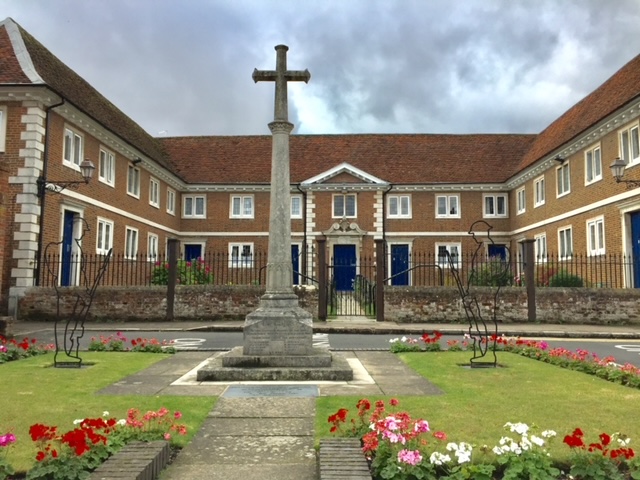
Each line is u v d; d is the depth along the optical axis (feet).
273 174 30.12
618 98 70.49
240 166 116.88
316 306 60.23
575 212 80.79
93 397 21.67
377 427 14.49
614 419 18.40
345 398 21.68
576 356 30.45
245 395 22.47
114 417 18.17
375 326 54.39
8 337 43.57
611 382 25.38
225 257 111.04
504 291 59.98
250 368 26.53
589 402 20.98
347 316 65.05
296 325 28.02
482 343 38.45
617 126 68.13
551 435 14.19
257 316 28.12
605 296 59.36
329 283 74.43
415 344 37.37
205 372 25.79
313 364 27.12
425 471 13.32
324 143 121.90
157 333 50.55
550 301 59.82
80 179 70.44
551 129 103.91
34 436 13.33
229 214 113.50
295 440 16.69
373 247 108.88
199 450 15.81
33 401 20.88
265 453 15.57
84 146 72.08
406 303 59.98
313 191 110.01
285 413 19.63
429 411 19.40
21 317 58.65
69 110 65.98
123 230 85.05
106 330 51.55
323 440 15.16
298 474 14.05
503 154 116.57
